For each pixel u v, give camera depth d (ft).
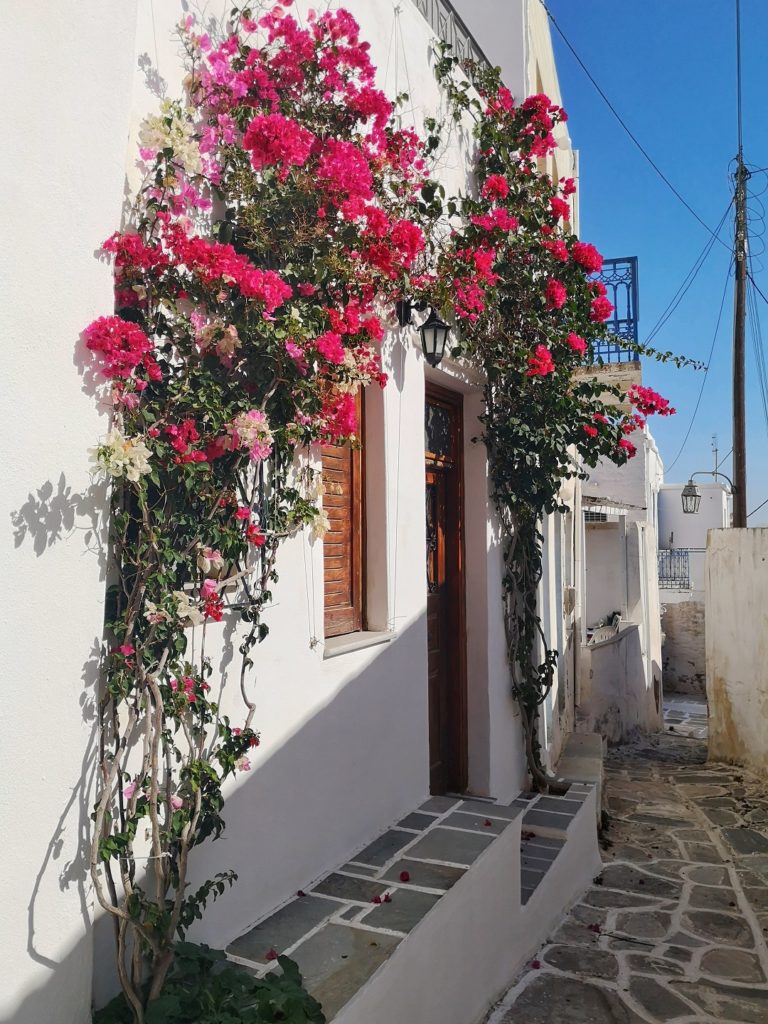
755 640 30.12
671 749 37.63
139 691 7.63
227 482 8.53
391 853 12.19
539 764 20.71
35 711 6.41
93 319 6.89
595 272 18.63
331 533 13.15
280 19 10.50
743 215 43.09
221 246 8.04
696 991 12.87
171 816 7.95
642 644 44.27
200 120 9.38
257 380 9.00
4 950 6.19
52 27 6.46
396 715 13.92
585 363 21.39
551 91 31.42
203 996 7.48
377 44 14.01
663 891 17.52
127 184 8.18
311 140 10.13
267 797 10.27
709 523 94.99
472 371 18.15
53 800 6.63
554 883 15.60
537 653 22.27
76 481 6.75
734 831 22.25
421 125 15.71
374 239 10.84
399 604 14.17
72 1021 6.89
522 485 19.33
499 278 17.39
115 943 7.54
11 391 6.16
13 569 6.20
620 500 49.49
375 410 13.88
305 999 7.70
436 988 10.23
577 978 13.25
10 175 6.13
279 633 10.61
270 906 10.21
